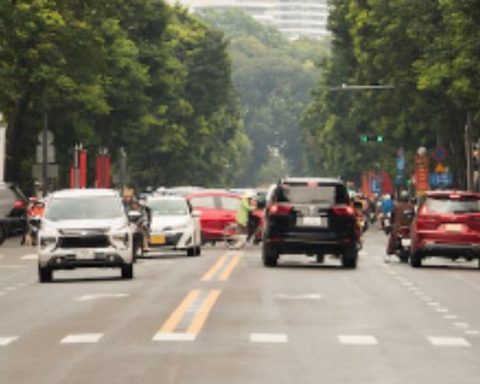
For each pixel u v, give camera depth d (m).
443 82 130.50
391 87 148.25
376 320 43.19
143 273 68.94
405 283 62.16
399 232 81.31
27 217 110.31
